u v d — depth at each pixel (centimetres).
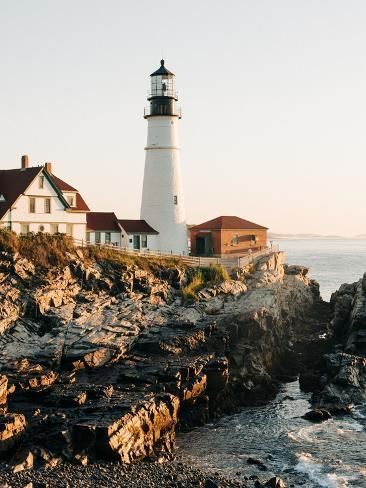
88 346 5253
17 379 4600
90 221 7869
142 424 4266
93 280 6178
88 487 3588
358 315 6353
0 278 5622
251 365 5788
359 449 4434
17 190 6669
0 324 5247
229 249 8606
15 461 3766
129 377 4919
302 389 5841
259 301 6775
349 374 5453
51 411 4266
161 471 3919
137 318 5869
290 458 4291
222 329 6012
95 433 3962
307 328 7612
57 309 5656
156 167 8362
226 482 3859
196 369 5094
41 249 6119
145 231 8150
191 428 4869
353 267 18725
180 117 8550
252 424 4969
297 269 9144
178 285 6825
